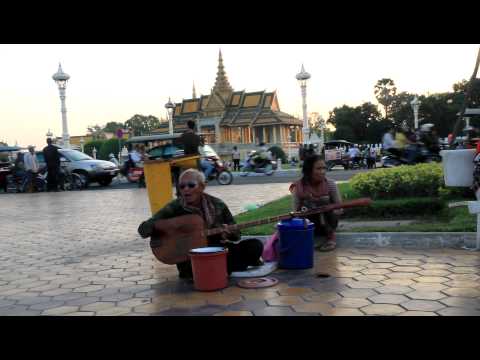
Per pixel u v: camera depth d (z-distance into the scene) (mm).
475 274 3953
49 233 7801
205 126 58250
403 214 6727
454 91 62500
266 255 4699
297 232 4410
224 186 15586
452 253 4734
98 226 8258
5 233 8086
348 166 25016
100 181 18969
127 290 4109
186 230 4254
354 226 6180
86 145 60656
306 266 4469
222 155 46562
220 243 4344
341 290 3717
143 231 4254
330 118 69688
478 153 5316
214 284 3887
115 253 5816
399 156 15188
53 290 4250
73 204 12406
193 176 4258
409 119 58500
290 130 60312
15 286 4469
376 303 3359
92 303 3773
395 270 4219
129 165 19281
